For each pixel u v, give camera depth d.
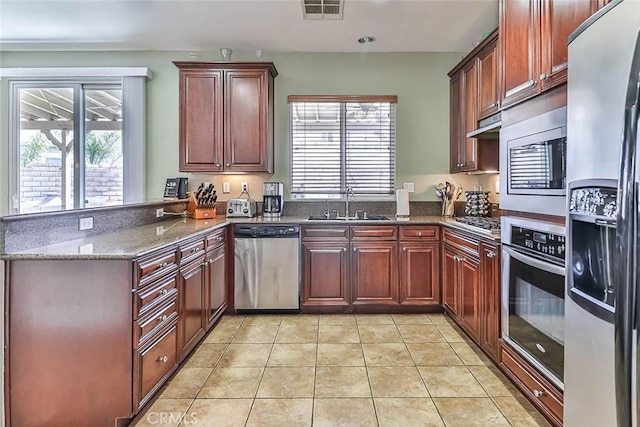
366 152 4.05
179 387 2.19
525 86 1.90
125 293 1.76
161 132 4.05
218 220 3.49
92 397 1.77
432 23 3.35
